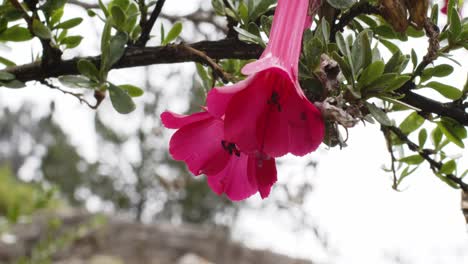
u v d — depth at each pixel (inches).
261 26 8.8
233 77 8.8
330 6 8.2
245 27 8.6
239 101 6.7
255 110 6.7
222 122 7.3
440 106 8.6
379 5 8.2
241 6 8.9
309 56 7.3
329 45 7.7
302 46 7.7
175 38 10.1
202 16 15.0
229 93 6.4
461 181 10.0
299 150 6.6
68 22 9.4
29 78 9.5
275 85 6.8
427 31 8.2
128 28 9.5
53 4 9.1
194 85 24.7
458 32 8.3
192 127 7.3
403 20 8.1
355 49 7.4
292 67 7.0
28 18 9.0
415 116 10.0
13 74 9.5
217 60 9.3
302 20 7.3
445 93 8.5
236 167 7.7
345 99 7.3
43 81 9.6
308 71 7.5
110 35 8.8
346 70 7.4
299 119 6.7
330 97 7.1
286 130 6.7
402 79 7.4
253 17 8.7
